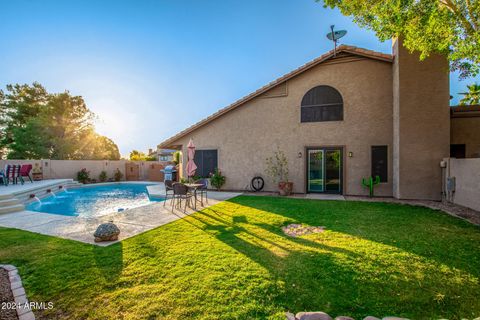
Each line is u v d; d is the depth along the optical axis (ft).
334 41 35.96
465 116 35.06
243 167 43.75
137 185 65.67
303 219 21.97
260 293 9.78
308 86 39.42
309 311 8.63
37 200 40.09
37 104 90.68
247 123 43.52
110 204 40.04
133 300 9.49
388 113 35.40
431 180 31.30
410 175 32.09
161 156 120.78
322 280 10.74
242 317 8.34
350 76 37.14
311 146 39.22
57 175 63.00
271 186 41.81
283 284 10.41
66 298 9.75
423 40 19.92
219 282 10.66
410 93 31.94
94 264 12.78
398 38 32.12
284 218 22.41
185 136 48.42
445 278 10.86
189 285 10.48
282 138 41.06
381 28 21.71
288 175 40.65
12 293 10.14
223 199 34.30
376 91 35.91
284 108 40.93
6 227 20.95
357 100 36.83
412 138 31.96
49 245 15.88
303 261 12.75
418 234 17.26
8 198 31.60
